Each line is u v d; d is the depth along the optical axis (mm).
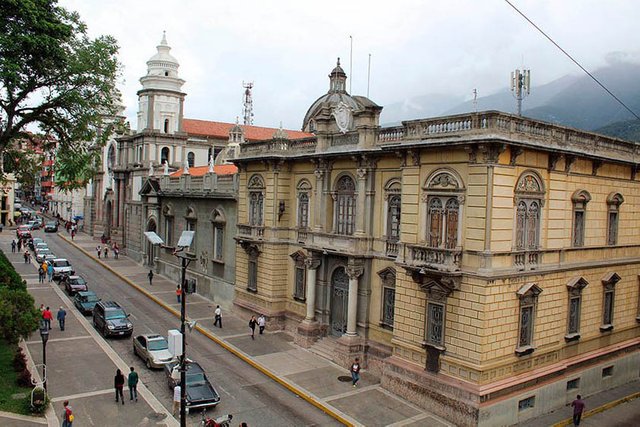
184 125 74000
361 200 31281
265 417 24797
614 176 30719
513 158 23875
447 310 25031
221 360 32469
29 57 31078
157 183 59562
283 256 38250
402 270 27375
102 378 28547
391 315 30078
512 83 33594
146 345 31016
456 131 24531
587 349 29500
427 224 26234
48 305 43469
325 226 34469
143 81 69062
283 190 37938
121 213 75000
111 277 57406
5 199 105000
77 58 33469
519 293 24578
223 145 75000
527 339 25750
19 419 22891
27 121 34625
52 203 135125
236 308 42344
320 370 30734
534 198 25672
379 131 30625
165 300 46906
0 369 28016
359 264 31219
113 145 81562
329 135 34094
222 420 22188
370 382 29141
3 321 25734
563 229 27422
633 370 32625
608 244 30828
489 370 23812
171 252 56375
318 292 35406
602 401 28578
